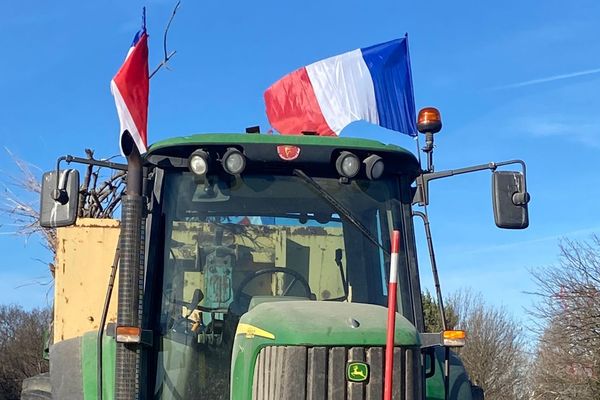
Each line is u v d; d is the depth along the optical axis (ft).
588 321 69.72
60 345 17.15
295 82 24.43
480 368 125.18
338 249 16.67
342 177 16.75
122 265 14.73
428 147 17.34
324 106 24.08
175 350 15.49
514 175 16.87
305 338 12.92
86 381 16.02
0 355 130.82
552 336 73.26
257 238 16.40
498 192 16.74
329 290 16.47
